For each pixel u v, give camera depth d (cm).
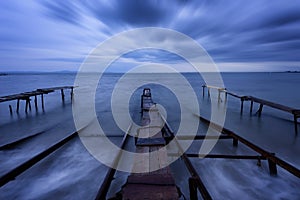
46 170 483
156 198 232
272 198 380
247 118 1160
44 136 766
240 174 457
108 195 381
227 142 657
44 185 422
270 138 783
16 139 763
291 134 838
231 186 415
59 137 753
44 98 2084
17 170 368
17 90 2853
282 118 1160
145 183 264
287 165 358
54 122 1038
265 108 1488
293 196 384
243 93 2442
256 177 443
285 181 426
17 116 1209
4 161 540
